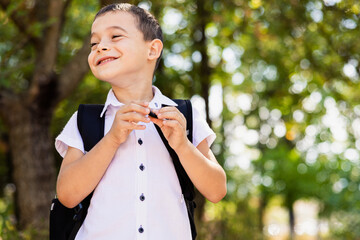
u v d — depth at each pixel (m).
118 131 1.78
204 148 2.10
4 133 9.20
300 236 16.08
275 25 7.54
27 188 7.16
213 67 9.68
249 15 7.46
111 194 1.89
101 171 1.86
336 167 13.30
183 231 1.96
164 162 1.96
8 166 9.76
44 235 5.45
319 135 12.05
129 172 1.91
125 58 1.93
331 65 8.28
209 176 1.96
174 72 8.89
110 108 2.01
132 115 1.76
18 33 7.83
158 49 2.05
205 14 7.60
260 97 11.38
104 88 9.52
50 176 7.32
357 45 7.36
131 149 1.93
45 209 7.16
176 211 1.94
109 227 1.86
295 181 13.30
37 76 6.98
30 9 7.19
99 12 2.04
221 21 7.65
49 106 7.25
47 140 7.38
